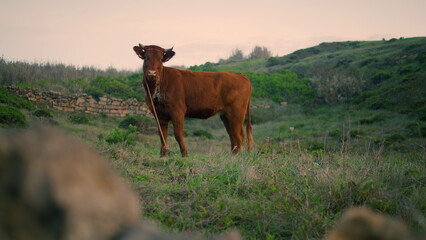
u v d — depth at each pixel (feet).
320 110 115.14
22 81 98.07
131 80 119.96
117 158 21.40
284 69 166.20
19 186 2.05
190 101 28.17
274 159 21.81
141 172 18.08
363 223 2.26
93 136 46.93
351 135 71.46
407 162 22.50
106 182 2.25
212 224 11.76
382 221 2.26
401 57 135.74
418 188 14.97
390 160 21.84
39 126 2.18
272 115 113.60
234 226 11.69
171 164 20.20
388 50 156.35
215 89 28.96
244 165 19.47
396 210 12.48
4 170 2.06
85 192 2.13
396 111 94.94
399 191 14.75
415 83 105.19
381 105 100.83
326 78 130.21
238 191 15.53
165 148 27.14
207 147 48.57
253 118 107.65
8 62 104.99
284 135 83.20
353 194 13.55
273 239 10.57
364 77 127.85
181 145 27.37
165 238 2.35
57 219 2.09
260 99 124.67
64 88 96.07
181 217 11.59
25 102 68.90
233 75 30.25
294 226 11.36
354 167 18.12
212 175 17.56
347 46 193.36
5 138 2.10
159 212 12.01
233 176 17.34
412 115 88.84
